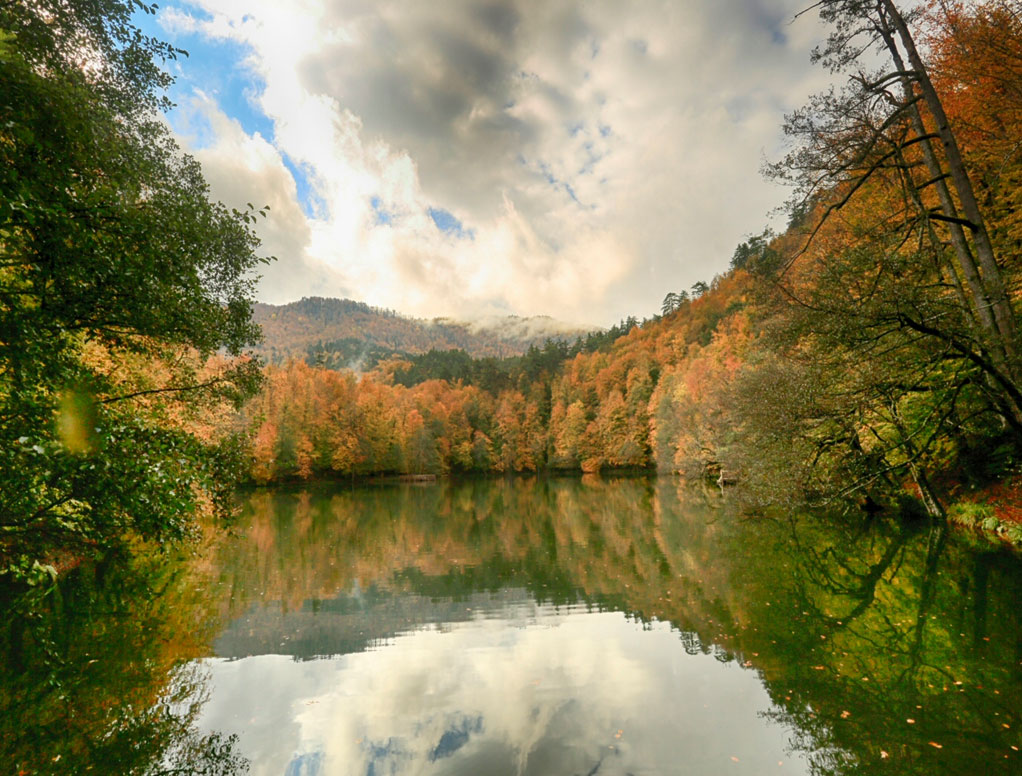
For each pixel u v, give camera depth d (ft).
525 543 69.46
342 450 219.00
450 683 25.89
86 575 47.19
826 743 18.62
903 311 32.71
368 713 22.70
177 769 18.52
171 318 25.48
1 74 15.84
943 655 25.25
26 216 15.46
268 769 18.38
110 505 23.66
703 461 147.33
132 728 21.59
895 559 45.09
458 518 102.12
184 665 28.63
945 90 46.14
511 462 302.66
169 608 39.86
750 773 17.19
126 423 23.08
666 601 39.04
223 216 26.99
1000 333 33.50
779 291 41.19
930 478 64.23
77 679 26.63
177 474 24.61
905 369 38.47
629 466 271.49
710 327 290.56
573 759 18.47
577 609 38.58
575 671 26.91
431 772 17.92
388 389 333.62
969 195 34.06
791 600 36.68
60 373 19.38
